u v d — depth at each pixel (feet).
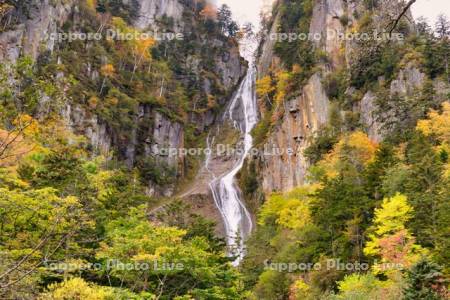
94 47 291.58
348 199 101.40
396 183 98.84
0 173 52.60
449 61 196.75
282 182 251.60
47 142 40.04
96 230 68.49
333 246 98.02
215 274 70.90
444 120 130.72
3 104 35.70
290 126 260.62
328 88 248.93
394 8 49.29
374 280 74.64
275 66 339.36
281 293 107.96
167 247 60.18
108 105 268.82
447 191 78.64
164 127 309.63
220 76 404.98
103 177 73.31
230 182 287.07
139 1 397.80
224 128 363.56
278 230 143.02
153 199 265.75
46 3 241.55
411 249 73.26
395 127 175.32
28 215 49.42
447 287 62.08
